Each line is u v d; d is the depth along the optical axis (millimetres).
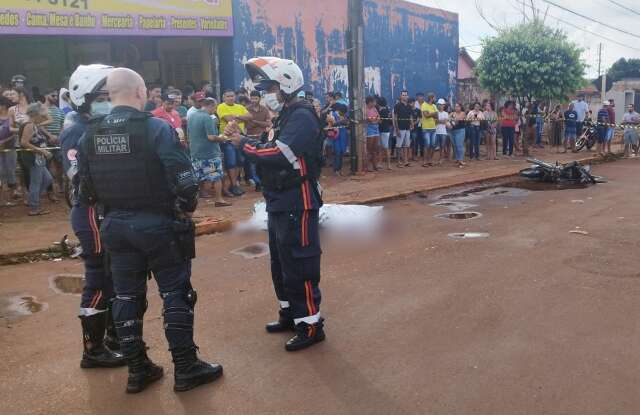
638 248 6719
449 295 5223
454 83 22078
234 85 13750
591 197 10477
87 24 11445
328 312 4887
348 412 3383
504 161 16094
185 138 10516
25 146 8508
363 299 5164
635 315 4688
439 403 3447
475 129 16219
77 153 3650
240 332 4539
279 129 4105
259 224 8023
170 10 12453
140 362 3672
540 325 4527
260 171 4227
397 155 14719
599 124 17922
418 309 4906
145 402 3543
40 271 6246
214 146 9172
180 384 3641
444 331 4457
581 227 7867
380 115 13852
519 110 18953
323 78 16219
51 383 3797
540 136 20266
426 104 14727
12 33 10758
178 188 3473
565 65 18812
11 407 3510
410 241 7156
